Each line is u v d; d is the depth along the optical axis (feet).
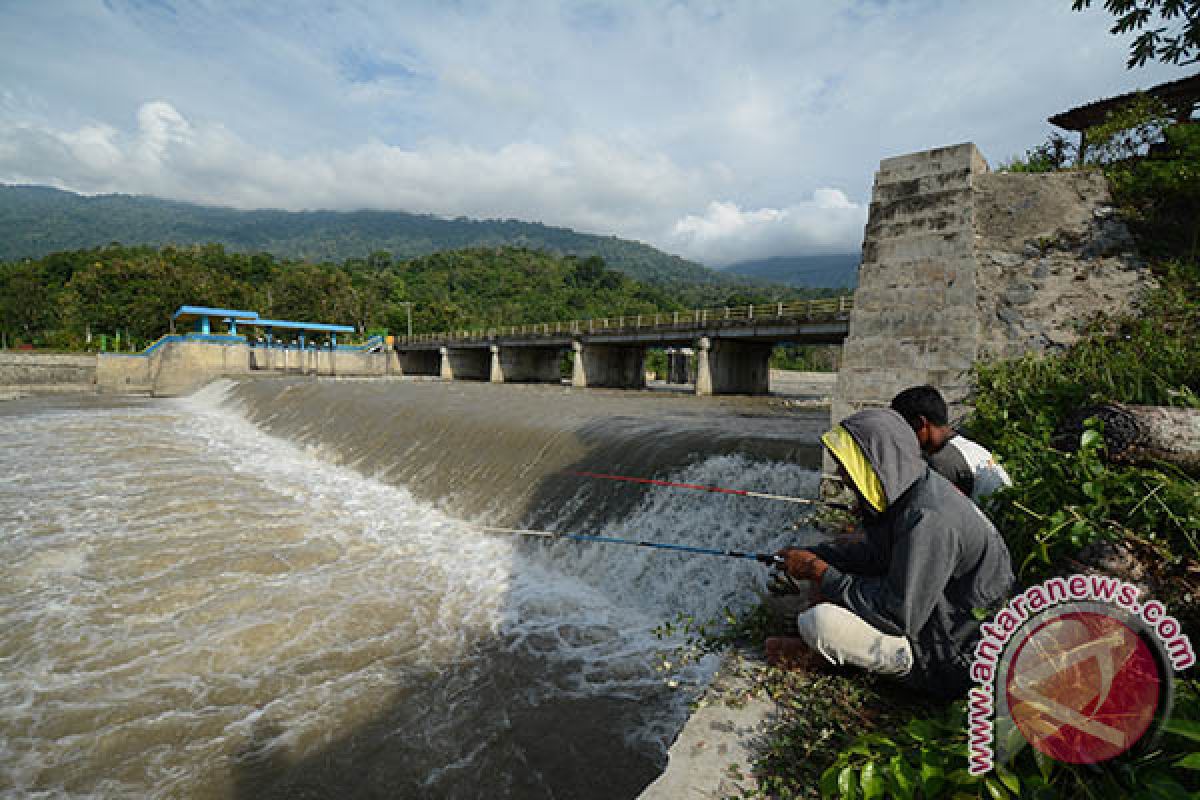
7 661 21.74
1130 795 6.60
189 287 229.66
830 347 264.31
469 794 15.81
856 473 10.70
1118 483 10.71
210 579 28.96
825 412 85.51
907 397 12.23
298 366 163.84
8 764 16.70
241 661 21.90
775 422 59.47
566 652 22.40
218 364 145.48
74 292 227.40
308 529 36.52
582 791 15.71
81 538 34.35
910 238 21.06
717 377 116.67
